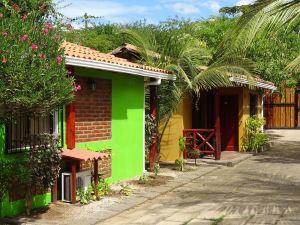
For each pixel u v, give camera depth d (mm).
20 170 7484
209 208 8828
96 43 23438
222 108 19203
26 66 6277
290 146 21359
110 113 11273
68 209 8562
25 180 7551
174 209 8828
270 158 17219
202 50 14570
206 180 12266
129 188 10578
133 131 12453
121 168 11812
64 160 9117
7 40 6180
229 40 7996
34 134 8273
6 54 6070
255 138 18750
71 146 9352
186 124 16562
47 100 6609
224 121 19172
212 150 16141
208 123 18500
